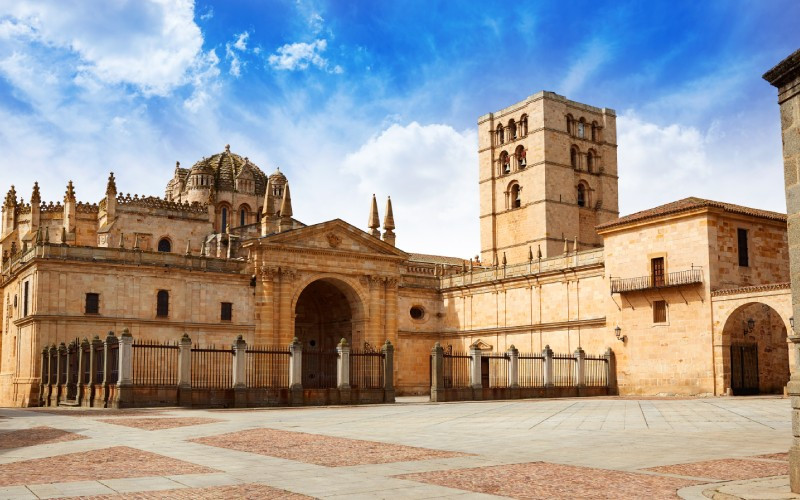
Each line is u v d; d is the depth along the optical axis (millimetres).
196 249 94125
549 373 64125
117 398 48094
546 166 112688
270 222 79250
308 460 20609
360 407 50250
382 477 17422
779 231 64875
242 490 15750
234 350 52031
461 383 82438
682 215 61469
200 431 30031
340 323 86062
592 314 70688
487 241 122250
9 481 17062
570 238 114125
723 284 60094
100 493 15406
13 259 80250
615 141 123875
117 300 70250
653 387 63250
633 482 16406
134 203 90625
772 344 62812
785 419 32312
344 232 80750
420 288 88938
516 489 15672
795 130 15648
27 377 68250
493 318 82812
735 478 16750
